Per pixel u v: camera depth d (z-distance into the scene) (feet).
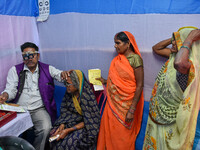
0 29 6.26
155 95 4.65
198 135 4.81
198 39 3.55
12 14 6.57
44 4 6.95
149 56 5.38
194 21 4.49
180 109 3.87
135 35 5.45
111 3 5.57
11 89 6.16
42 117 6.40
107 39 6.03
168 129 4.40
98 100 6.47
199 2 4.33
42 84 6.41
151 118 4.87
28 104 6.41
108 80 5.58
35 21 7.47
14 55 6.92
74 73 5.70
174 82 4.02
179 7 4.59
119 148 5.59
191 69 3.59
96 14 5.96
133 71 5.04
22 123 5.16
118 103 5.32
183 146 4.04
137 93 5.03
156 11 4.92
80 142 5.18
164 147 4.54
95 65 6.61
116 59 5.41
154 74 5.44
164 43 4.73
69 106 6.10
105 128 5.75
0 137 4.05
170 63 4.18
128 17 5.41
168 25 4.86
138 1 5.12
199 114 4.65
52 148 5.43
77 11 6.30
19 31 6.95
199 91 3.78
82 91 5.65
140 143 6.19
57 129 5.74
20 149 3.91
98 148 5.97
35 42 7.67
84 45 6.60
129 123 5.40
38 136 6.24
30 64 6.12
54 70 6.72
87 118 5.57
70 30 6.72
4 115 4.87
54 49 7.41
